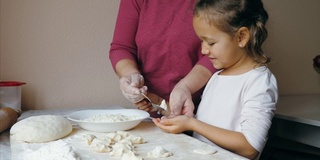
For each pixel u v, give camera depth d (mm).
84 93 1374
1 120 824
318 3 1938
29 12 1245
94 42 1369
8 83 1118
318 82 1984
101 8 1367
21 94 1261
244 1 858
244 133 790
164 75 1070
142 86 944
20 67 1255
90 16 1351
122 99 1448
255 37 883
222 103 935
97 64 1385
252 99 839
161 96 1112
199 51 1043
